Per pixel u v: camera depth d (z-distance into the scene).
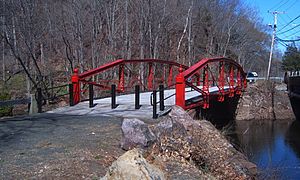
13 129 10.03
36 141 8.55
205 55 52.09
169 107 13.84
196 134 9.84
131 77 32.59
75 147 8.01
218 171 8.56
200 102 16.11
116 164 4.54
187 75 13.98
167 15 39.44
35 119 11.81
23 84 28.23
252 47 75.31
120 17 37.12
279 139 24.75
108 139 8.83
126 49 33.59
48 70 29.39
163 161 7.48
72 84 15.05
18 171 6.31
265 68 83.00
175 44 45.09
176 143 8.24
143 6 36.34
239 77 30.05
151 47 37.25
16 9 25.81
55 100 21.08
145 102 15.73
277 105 37.22
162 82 27.91
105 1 35.47
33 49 26.22
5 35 24.42
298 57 73.06
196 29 53.78
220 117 29.88
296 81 34.75
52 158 7.13
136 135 7.74
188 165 7.73
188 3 48.16
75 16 31.28
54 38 31.47
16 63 32.44
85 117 12.13
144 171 4.41
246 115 34.50
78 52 31.80
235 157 9.81
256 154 18.72
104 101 16.11
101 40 32.69
